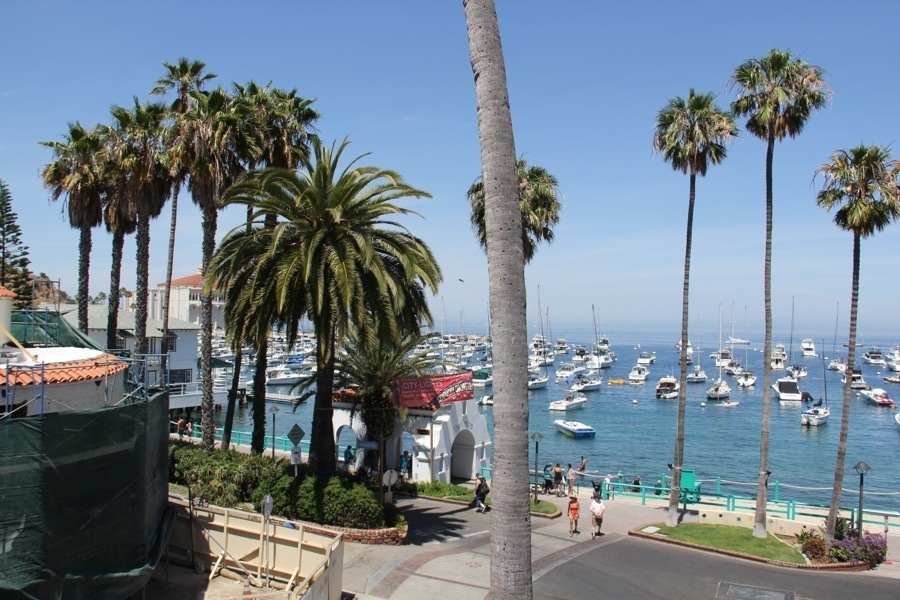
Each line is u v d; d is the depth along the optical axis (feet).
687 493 95.50
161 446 56.13
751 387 400.88
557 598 57.31
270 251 67.36
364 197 73.72
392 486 97.14
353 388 97.40
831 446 226.38
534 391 379.35
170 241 122.31
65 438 41.19
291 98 112.16
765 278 79.82
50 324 79.10
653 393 372.79
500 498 27.89
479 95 29.27
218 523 58.44
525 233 111.45
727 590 60.59
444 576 59.88
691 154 82.64
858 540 72.43
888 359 642.63
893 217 74.08
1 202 198.59
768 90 74.90
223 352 377.09
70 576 41.01
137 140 105.50
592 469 186.60
